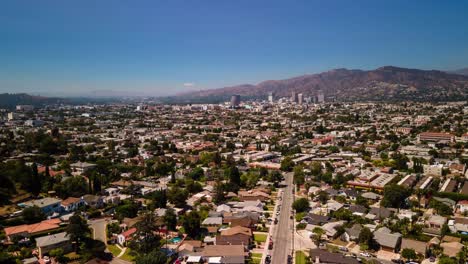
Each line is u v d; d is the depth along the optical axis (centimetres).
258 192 19675
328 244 13212
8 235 13238
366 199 18400
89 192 19312
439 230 13988
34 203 16625
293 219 16050
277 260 11956
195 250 12712
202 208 17262
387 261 11719
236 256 11788
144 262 10900
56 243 12481
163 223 14700
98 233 14562
